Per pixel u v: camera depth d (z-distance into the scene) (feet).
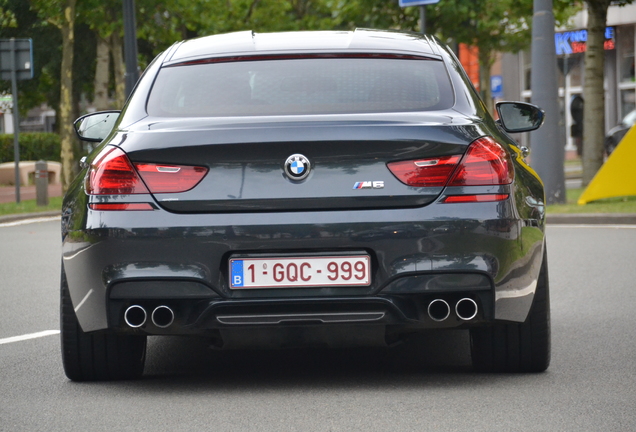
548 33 120.26
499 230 32.86
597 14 147.02
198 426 31.09
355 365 40.73
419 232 32.42
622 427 30.17
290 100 35.58
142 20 204.23
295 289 32.63
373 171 32.73
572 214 108.68
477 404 33.24
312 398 34.60
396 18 181.78
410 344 45.27
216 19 228.43
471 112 35.42
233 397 35.06
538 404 33.19
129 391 36.42
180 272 32.58
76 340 36.76
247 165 32.83
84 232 33.35
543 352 37.09
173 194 32.89
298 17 258.16
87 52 251.19
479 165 33.04
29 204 165.78
